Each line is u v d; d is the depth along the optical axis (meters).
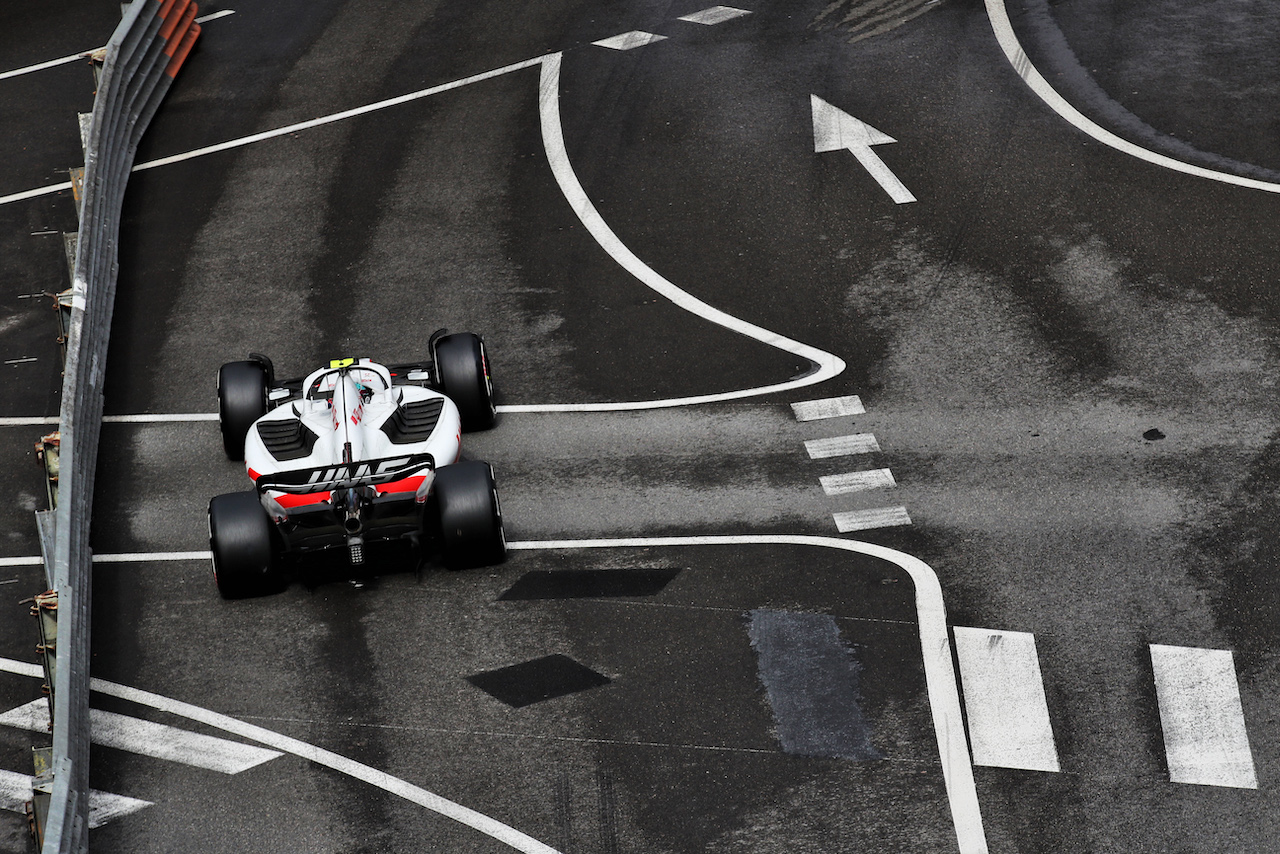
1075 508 46.56
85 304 58.69
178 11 93.38
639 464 51.09
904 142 75.38
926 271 63.22
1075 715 37.72
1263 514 45.34
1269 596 41.62
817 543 45.81
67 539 43.31
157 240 71.81
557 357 58.91
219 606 44.81
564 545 46.66
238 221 73.00
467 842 34.94
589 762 37.25
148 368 60.75
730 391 55.44
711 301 62.34
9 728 41.94
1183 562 43.44
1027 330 57.97
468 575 45.28
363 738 38.75
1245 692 38.06
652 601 43.47
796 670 40.06
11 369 62.44
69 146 82.25
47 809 35.22
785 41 89.69
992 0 93.81
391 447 44.12
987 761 36.31
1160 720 37.31
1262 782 35.06
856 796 35.50
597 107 82.50
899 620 41.88
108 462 54.03
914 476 49.09
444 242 69.25
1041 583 43.06
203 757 38.53
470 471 43.88
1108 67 82.69
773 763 36.78
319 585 45.22
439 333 53.31
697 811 35.41
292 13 100.25
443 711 39.50
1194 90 78.81
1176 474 47.88
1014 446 50.38
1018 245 64.75
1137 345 56.22
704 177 73.44
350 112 84.50
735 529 46.91
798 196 70.75
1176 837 33.62
